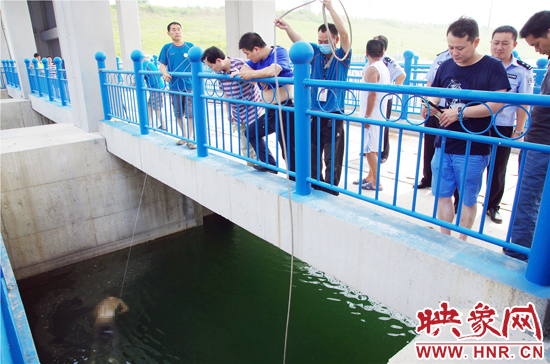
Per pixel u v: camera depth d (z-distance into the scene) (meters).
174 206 7.00
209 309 4.99
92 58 6.14
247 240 6.73
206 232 7.14
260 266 5.84
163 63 4.66
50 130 6.71
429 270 2.00
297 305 4.82
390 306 2.26
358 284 2.43
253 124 3.42
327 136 3.09
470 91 1.70
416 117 6.22
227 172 3.44
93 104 6.31
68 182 5.97
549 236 1.60
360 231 2.31
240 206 3.33
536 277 1.68
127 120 5.48
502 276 1.76
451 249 2.02
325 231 2.56
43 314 5.17
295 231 2.82
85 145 5.98
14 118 11.56
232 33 5.52
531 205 2.26
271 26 5.43
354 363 3.86
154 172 4.74
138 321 4.92
